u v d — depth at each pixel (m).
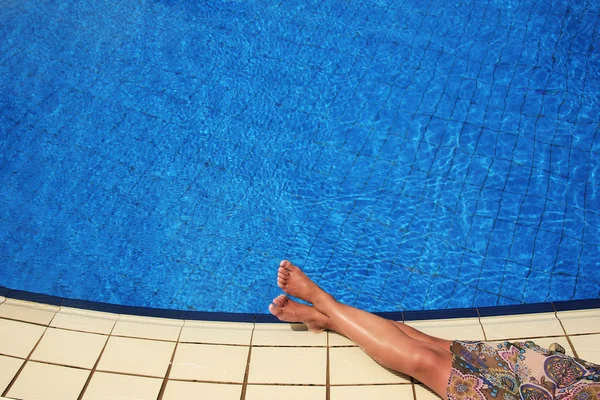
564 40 4.98
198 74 4.93
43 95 4.79
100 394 2.74
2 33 5.31
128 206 4.08
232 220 3.99
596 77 4.69
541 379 2.48
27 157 4.36
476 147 4.29
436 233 3.85
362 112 4.58
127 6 5.59
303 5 5.50
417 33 5.14
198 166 4.30
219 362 2.88
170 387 2.78
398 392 2.71
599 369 2.46
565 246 3.74
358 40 5.13
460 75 4.77
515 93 4.61
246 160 4.32
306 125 4.52
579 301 3.09
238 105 4.69
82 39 5.26
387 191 4.09
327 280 3.66
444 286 3.61
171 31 5.32
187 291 3.64
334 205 4.04
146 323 3.11
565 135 4.32
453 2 5.40
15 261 3.78
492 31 5.10
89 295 3.62
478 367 2.57
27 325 3.07
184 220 4.00
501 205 3.96
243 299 3.61
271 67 4.96
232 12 5.48
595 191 4.00
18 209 4.06
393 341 2.67
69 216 4.03
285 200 4.08
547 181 4.07
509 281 3.61
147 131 4.53
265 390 2.75
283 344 2.96
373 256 3.77
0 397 2.71
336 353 2.90
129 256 3.82
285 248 3.83
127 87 4.84
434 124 4.45
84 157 4.36
